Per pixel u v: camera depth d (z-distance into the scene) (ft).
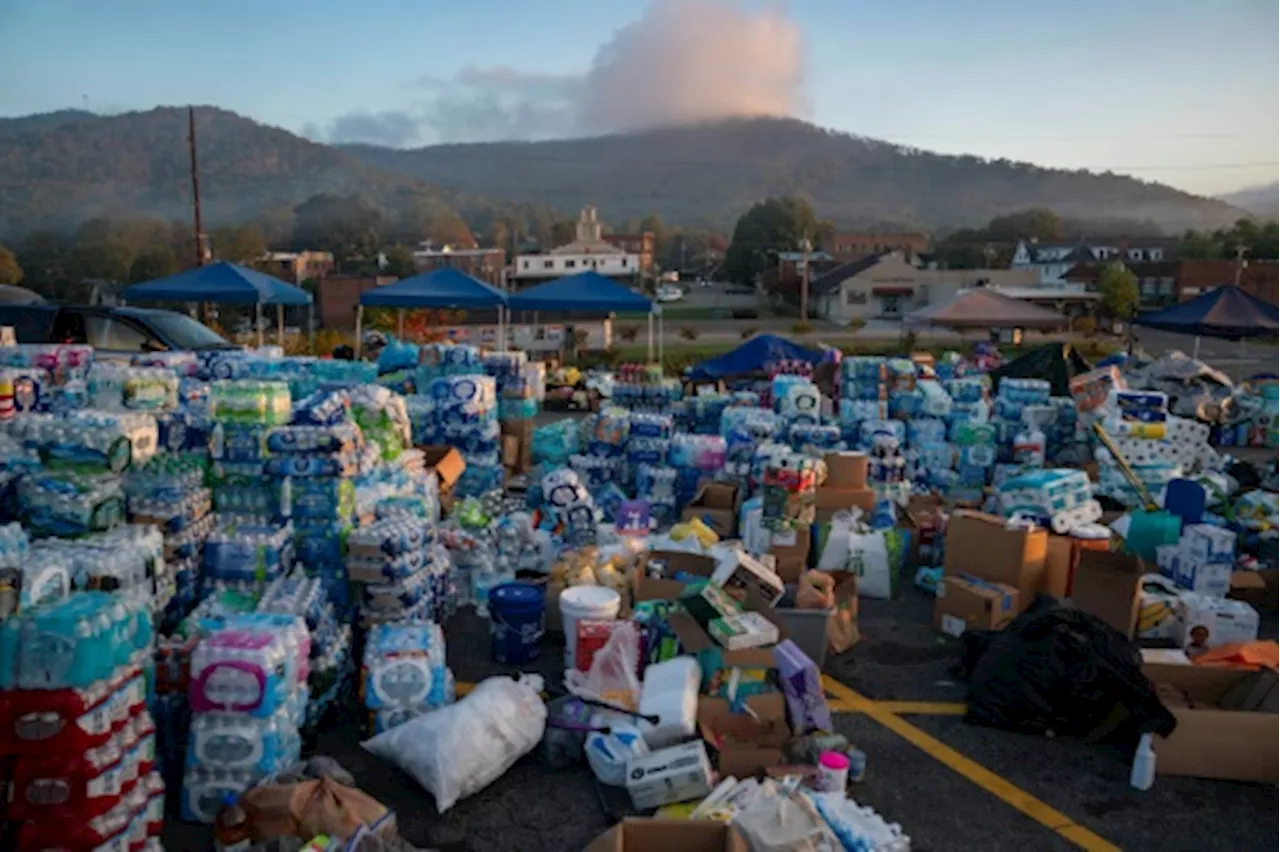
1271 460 48.70
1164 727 16.87
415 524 20.86
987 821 15.53
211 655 14.40
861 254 344.90
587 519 28.68
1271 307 66.13
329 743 17.28
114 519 16.90
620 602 21.18
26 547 14.40
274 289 59.26
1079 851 14.79
